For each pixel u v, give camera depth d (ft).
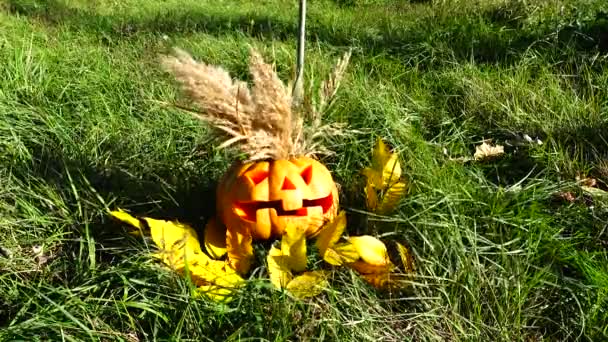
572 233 4.22
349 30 9.41
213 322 3.44
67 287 3.69
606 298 3.61
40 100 5.88
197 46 8.07
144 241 3.82
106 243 4.17
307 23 10.55
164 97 6.11
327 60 7.37
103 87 6.46
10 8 11.50
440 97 6.57
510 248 4.00
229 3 13.74
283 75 6.91
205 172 4.93
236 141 3.91
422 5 12.13
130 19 10.68
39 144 5.19
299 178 3.88
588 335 3.48
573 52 7.14
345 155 5.07
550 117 5.91
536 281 3.69
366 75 6.84
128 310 3.56
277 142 3.89
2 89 5.92
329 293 3.57
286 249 3.65
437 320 3.55
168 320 3.44
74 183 4.66
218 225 4.10
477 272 3.70
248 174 3.90
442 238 3.94
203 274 3.65
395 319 3.56
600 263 3.88
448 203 4.11
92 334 3.29
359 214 4.38
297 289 3.55
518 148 5.47
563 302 3.67
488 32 8.54
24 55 6.84
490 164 5.28
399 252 3.92
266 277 3.80
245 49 7.72
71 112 5.92
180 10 12.05
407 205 4.22
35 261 4.07
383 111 5.51
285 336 3.27
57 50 7.66
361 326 3.45
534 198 4.46
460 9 10.27
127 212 4.39
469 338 3.40
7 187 4.46
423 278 3.72
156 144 5.28
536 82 6.48
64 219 4.33
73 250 4.16
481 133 5.88
